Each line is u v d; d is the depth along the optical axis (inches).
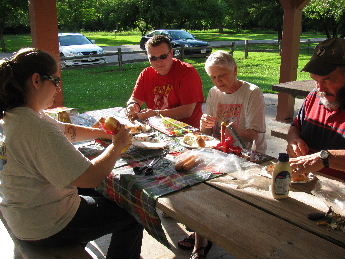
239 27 1658.5
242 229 56.4
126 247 82.9
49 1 141.8
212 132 112.0
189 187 70.9
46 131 63.9
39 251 71.2
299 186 71.3
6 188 69.2
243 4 1307.8
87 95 337.7
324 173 88.4
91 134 98.3
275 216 60.3
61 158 63.4
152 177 75.3
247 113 105.8
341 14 666.2
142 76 136.8
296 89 173.6
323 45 78.7
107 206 78.8
